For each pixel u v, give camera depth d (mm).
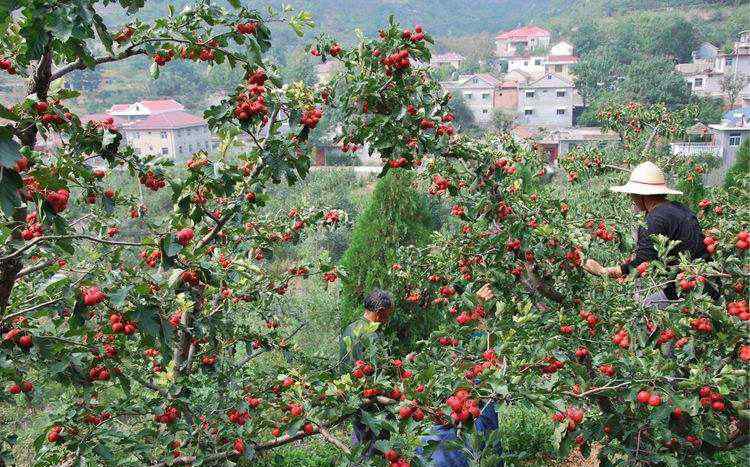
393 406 3145
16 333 2846
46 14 2463
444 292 5098
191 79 93312
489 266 4672
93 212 4453
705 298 3244
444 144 4184
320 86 4316
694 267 3332
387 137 4031
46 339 2895
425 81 4223
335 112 4305
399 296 5855
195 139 66438
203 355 4414
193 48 3561
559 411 2908
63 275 2500
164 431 3889
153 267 3516
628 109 12195
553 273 4574
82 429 3588
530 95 66375
